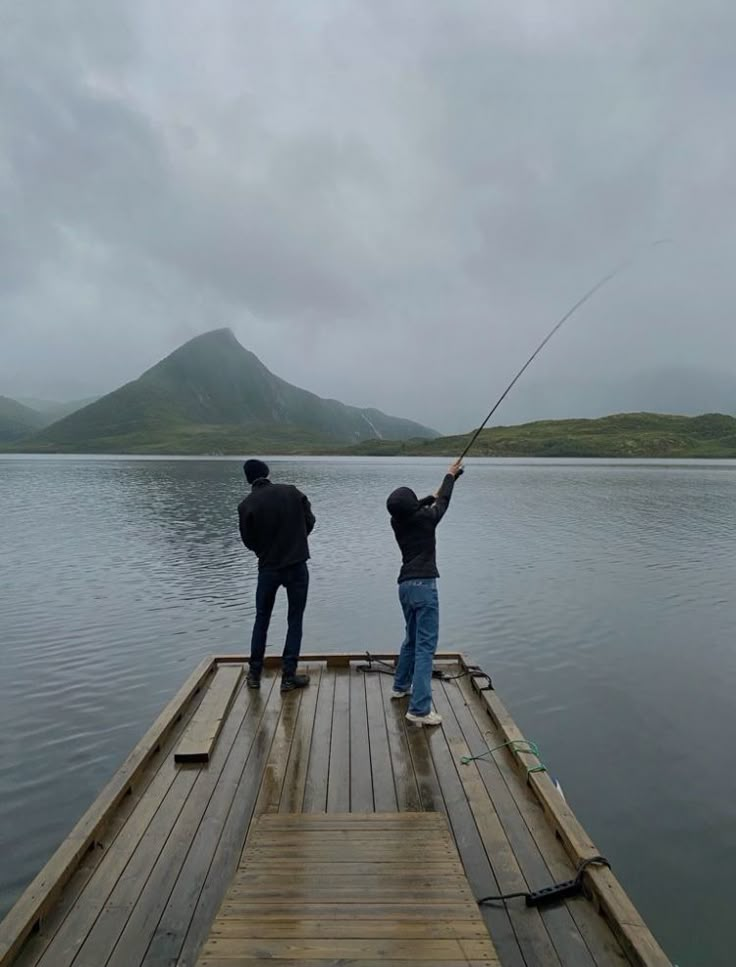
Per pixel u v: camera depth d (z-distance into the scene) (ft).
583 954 9.20
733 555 65.00
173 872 10.91
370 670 21.70
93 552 66.39
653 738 24.99
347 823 11.96
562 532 81.56
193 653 34.81
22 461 384.47
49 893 9.91
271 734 16.49
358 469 266.57
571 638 37.58
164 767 14.78
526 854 11.51
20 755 23.52
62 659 33.88
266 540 19.24
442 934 8.81
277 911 9.30
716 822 19.48
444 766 14.74
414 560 17.28
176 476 211.00
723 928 15.33
